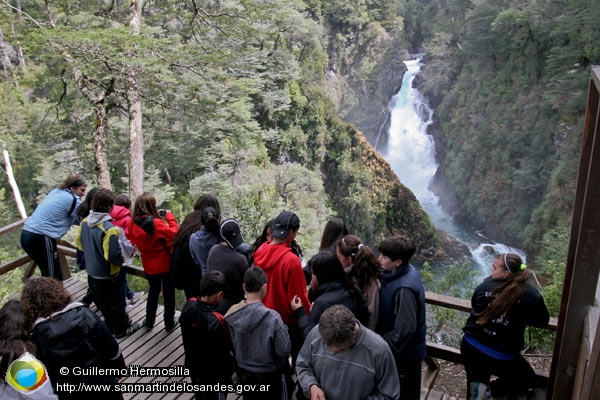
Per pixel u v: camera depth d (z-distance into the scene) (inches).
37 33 326.3
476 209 1359.5
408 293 96.3
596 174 74.7
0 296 363.9
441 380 200.2
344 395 83.3
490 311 103.7
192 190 800.9
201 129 644.7
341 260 112.6
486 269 1157.7
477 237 1341.0
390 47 1710.1
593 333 77.1
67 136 685.3
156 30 422.0
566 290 91.8
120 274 153.7
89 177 815.7
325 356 85.4
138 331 162.9
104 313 156.3
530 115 1219.2
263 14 470.3
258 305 99.6
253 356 100.7
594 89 77.4
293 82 1275.8
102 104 416.8
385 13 1743.4
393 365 83.1
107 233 141.6
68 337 87.0
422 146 1599.4
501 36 1322.6
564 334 87.5
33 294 86.2
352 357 82.8
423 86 1605.6
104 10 463.8
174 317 167.9
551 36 1175.0
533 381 110.0
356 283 103.7
